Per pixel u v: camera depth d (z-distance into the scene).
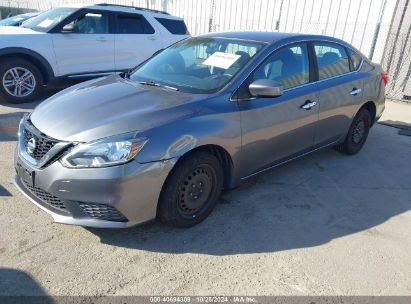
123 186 2.71
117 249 2.95
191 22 12.49
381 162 5.09
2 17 18.02
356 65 4.95
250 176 3.72
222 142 3.22
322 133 4.41
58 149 2.76
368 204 3.93
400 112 7.81
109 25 7.62
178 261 2.86
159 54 4.42
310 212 3.69
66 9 7.43
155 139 2.81
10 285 2.51
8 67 6.47
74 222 2.81
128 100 3.24
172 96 3.32
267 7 10.33
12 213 3.31
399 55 8.49
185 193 3.12
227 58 3.73
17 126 5.58
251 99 3.49
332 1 9.15
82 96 3.41
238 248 3.06
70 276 2.63
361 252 3.11
